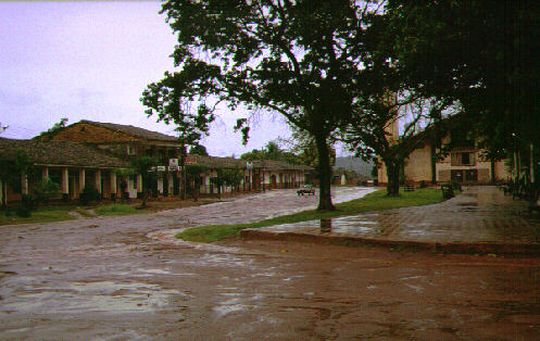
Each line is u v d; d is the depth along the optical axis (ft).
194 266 31.94
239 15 68.85
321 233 42.37
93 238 56.34
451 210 67.72
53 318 19.26
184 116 73.87
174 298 22.31
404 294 21.84
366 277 26.18
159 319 18.66
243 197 179.32
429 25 35.53
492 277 24.99
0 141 131.34
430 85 43.57
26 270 32.48
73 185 144.97
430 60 39.14
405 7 39.22
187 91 73.05
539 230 39.73
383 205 87.92
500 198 94.94
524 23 32.63
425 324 17.11
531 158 72.33
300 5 67.56
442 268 28.14
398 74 49.73
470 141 60.13
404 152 127.44
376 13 68.18
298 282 25.38
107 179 157.99
